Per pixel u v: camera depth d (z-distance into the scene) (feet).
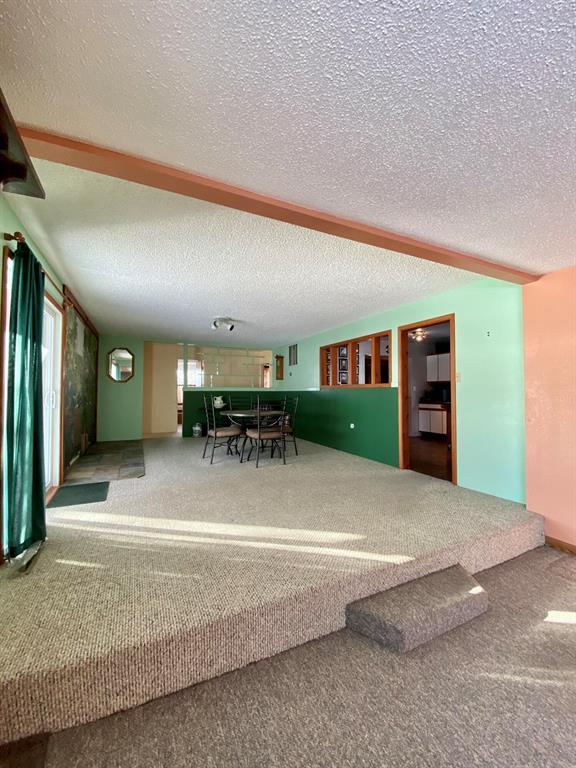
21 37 2.97
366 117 3.90
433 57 3.14
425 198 5.67
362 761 3.69
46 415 11.39
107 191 6.15
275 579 5.84
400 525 8.29
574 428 8.44
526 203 5.82
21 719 3.88
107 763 3.64
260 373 30.76
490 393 11.01
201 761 3.67
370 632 5.60
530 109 3.78
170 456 17.20
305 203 5.82
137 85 3.46
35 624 4.67
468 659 5.16
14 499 6.49
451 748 3.84
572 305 8.47
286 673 4.88
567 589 7.01
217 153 4.56
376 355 16.57
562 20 2.81
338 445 19.20
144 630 4.58
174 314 16.43
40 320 7.58
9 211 6.64
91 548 7.02
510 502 10.09
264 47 3.05
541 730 4.05
